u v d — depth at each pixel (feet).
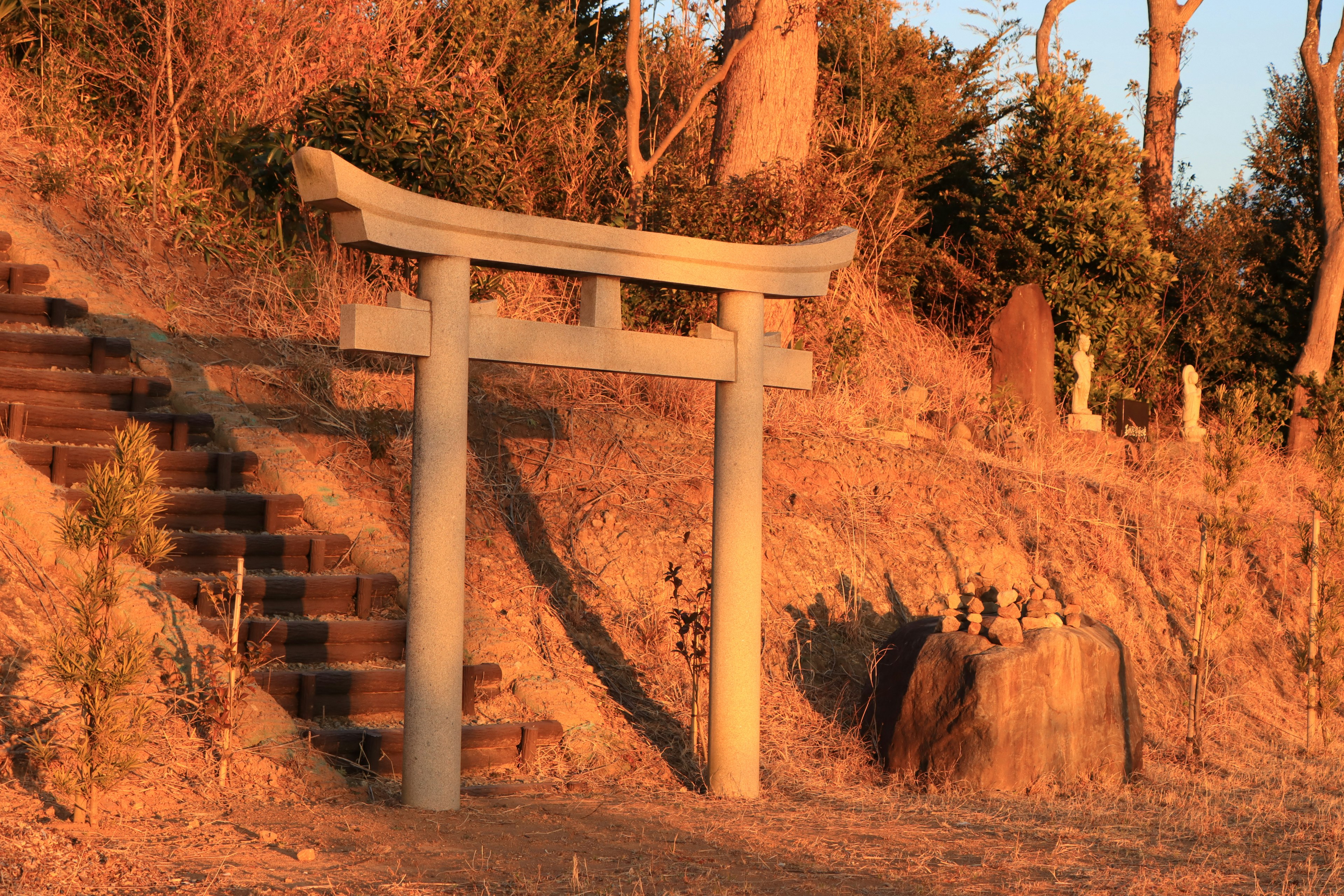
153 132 36.63
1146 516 38.93
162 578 22.27
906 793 24.38
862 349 43.68
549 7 56.85
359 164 33.94
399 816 18.89
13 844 14.79
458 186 34.35
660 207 40.45
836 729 26.94
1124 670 26.63
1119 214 52.37
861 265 49.11
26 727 18.19
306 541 24.73
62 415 24.93
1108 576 35.73
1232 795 25.50
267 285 32.89
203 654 20.76
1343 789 26.78
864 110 54.90
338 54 40.45
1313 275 59.98
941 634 26.21
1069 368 52.01
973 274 53.52
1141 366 56.13
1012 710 24.70
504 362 20.77
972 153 60.34
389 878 15.38
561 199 43.52
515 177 37.55
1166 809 23.53
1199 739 29.09
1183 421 50.62
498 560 27.99
